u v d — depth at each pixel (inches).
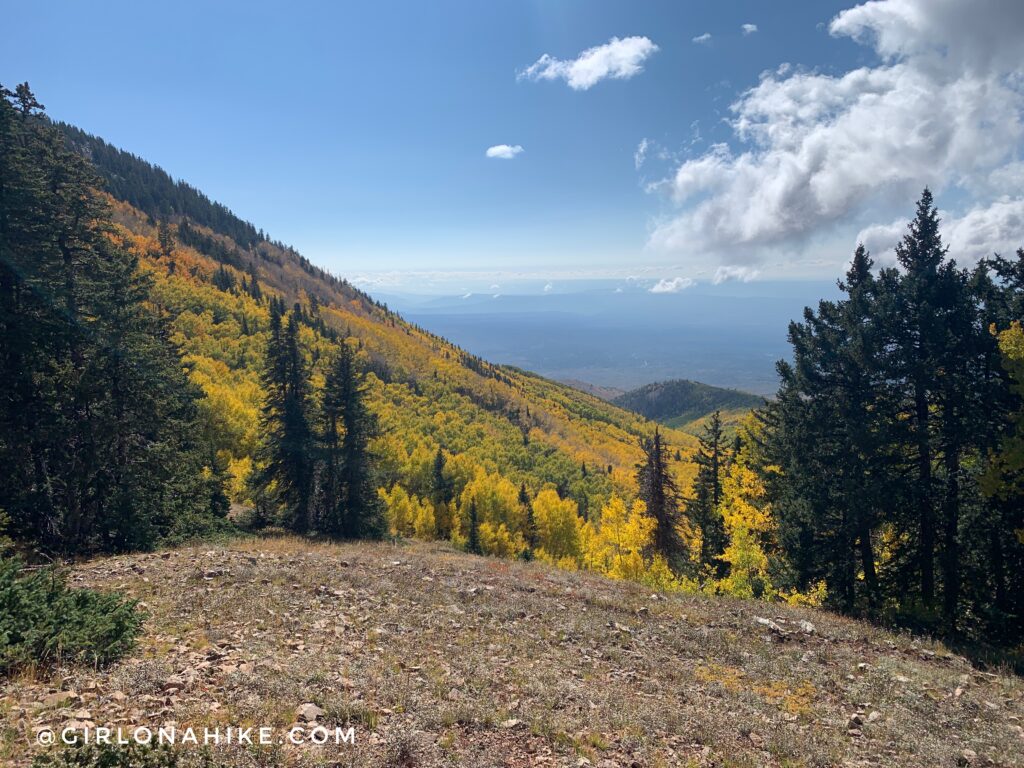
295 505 1352.1
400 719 257.6
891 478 679.1
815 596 685.9
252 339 4628.4
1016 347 550.9
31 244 723.4
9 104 697.6
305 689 275.6
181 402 947.3
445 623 438.0
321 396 1433.3
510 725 264.2
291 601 447.8
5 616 274.5
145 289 868.0
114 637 300.2
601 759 243.8
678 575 1031.0
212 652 314.0
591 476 4704.7
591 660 389.7
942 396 666.8
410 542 1421.0
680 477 3599.9
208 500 1080.2
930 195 680.4
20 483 733.3
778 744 273.6
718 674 386.0
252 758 202.5
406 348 7726.4
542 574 696.4
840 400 723.4
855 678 390.3
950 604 666.2
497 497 2815.0
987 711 344.8
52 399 756.6
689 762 249.0
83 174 808.3
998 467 577.6
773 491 921.5
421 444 3848.4
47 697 231.8
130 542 774.5
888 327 675.4
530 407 7352.4
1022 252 633.6
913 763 266.5
